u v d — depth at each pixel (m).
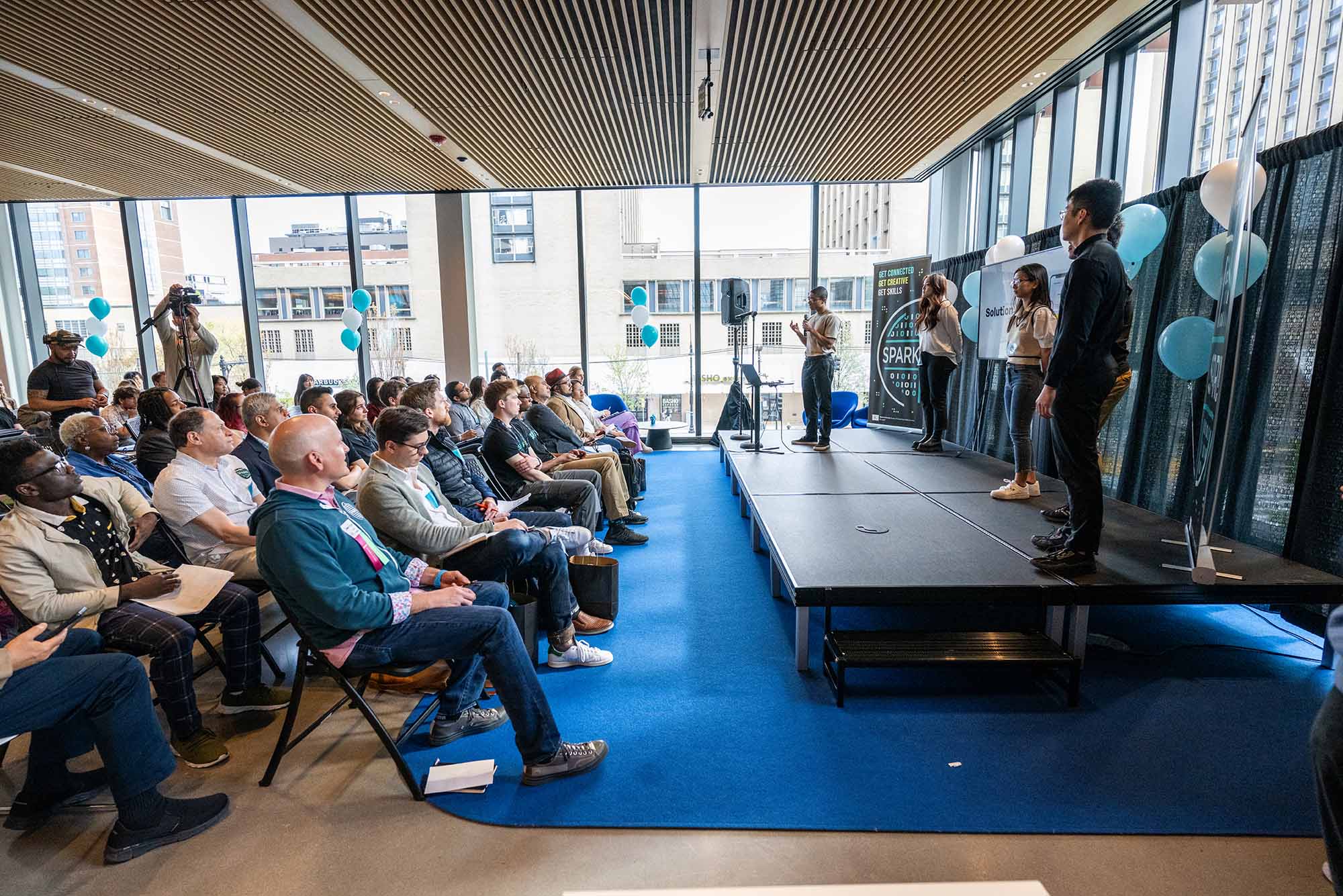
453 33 3.88
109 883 1.53
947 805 1.74
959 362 5.38
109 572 1.97
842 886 0.83
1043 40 4.16
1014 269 4.60
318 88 4.59
